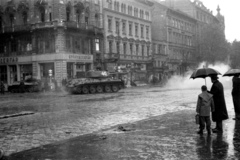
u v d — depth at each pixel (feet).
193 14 292.81
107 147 25.46
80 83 111.86
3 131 36.09
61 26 139.85
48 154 23.89
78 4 152.05
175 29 252.62
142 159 21.49
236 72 38.42
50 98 90.84
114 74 159.53
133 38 195.93
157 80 206.18
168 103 66.44
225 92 92.68
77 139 29.19
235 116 38.99
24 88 132.46
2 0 160.66
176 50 255.09
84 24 153.48
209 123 29.55
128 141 27.53
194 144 25.57
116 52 179.42
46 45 144.87
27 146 28.50
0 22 160.97
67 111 54.75
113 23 177.88
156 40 223.92
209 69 32.89
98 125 39.27
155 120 39.96
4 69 160.45
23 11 152.25
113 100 77.30
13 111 57.06
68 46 146.41
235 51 249.96
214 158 21.11
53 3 142.00
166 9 234.58
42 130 36.29
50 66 143.74
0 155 23.47
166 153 22.90
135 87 165.58
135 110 54.95
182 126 34.91
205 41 232.94
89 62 156.97
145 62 205.67
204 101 29.53
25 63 150.10
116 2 181.37
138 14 203.72
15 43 154.81
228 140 26.71
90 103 69.82
